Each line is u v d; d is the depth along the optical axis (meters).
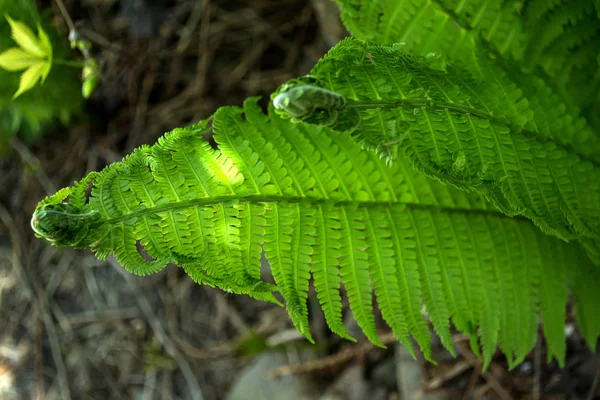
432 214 0.80
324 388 1.20
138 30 1.36
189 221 0.73
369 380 1.13
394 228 0.79
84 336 1.48
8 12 1.04
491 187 0.73
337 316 0.77
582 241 0.78
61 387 1.46
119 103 1.40
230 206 0.73
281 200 0.75
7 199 1.53
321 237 0.77
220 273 0.73
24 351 1.50
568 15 0.81
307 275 0.76
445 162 0.72
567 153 0.78
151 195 0.72
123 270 1.45
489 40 0.81
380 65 0.71
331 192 0.77
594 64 0.83
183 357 1.39
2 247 1.55
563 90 0.83
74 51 1.16
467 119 0.73
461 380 1.01
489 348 0.82
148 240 0.72
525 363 0.96
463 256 0.80
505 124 0.74
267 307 1.34
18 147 1.46
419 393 1.03
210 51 1.40
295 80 0.68
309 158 0.77
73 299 1.49
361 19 0.81
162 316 1.42
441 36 0.81
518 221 0.82
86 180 0.71
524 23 0.81
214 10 1.38
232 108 0.75
